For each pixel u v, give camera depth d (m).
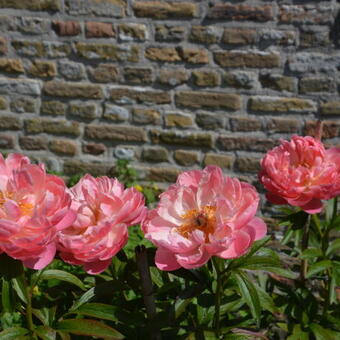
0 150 3.61
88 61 3.37
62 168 3.64
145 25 3.26
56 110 3.51
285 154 1.28
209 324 1.35
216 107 3.36
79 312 1.16
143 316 1.18
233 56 3.25
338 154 1.29
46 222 0.93
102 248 1.01
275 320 1.67
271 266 1.18
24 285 1.05
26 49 3.37
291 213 1.56
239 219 1.03
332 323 1.55
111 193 1.06
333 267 1.44
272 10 3.13
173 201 1.12
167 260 1.04
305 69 3.21
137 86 3.40
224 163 3.46
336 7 3.08
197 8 3.19
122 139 3.52
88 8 3.26
